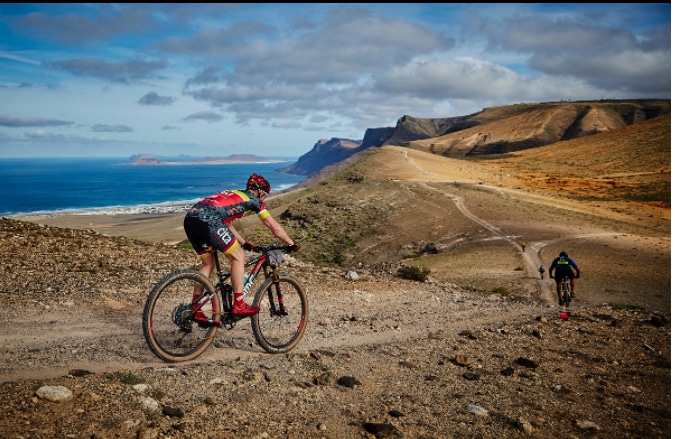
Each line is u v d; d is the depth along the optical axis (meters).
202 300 4.43
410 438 3.24
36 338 4.70
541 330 7.35
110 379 3.45
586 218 78.50
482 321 8.23
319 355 4.82
